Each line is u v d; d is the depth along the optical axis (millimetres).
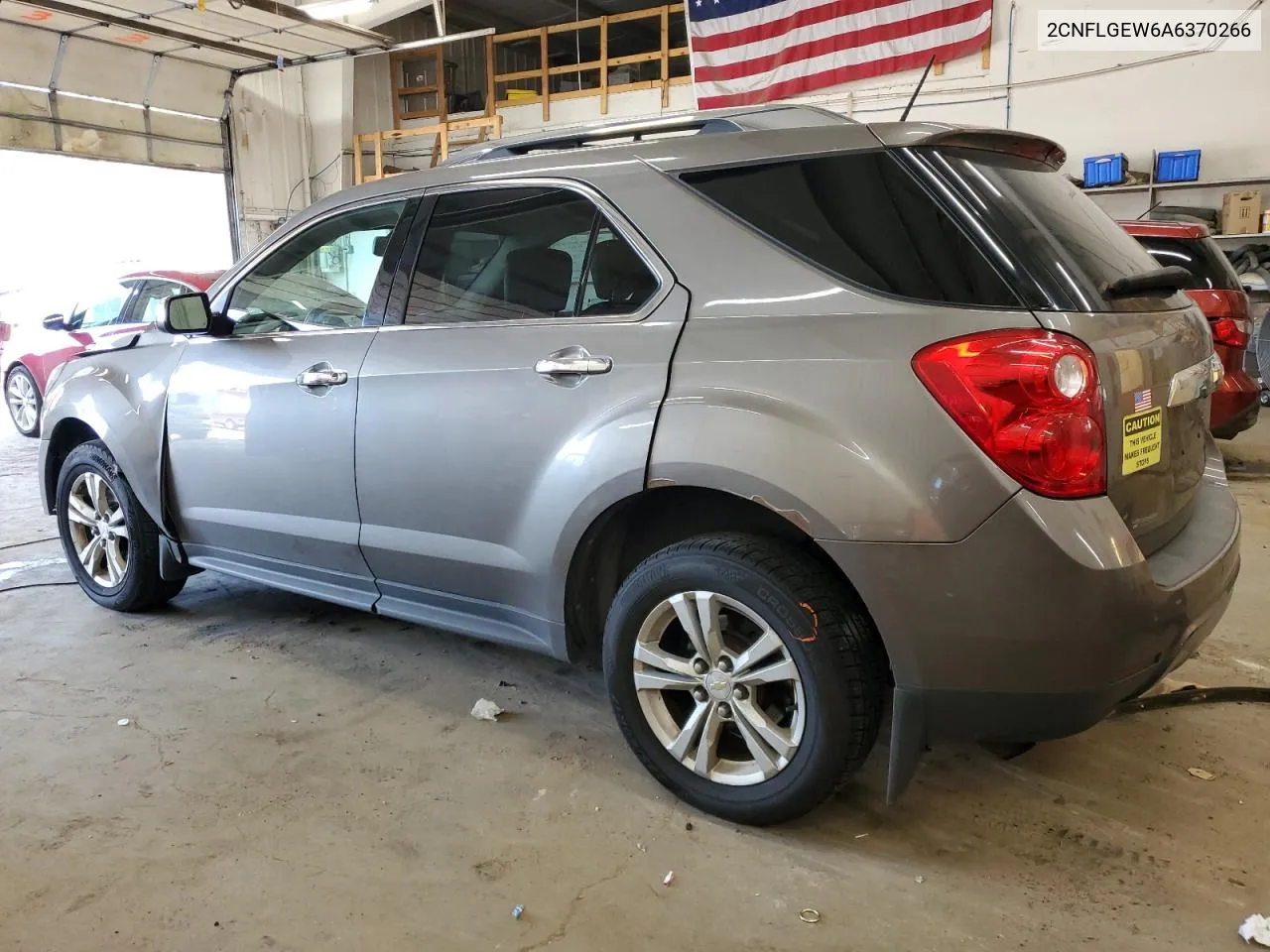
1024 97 9758
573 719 2789
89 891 2000
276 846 2154
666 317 2189
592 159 2434
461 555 2592
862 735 2010
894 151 2016
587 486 2248
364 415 2734
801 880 2018
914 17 9898
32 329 8469
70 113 10742
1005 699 1862
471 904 1950
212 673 3127
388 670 3148
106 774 2473
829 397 1914
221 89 12367
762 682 2102
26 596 3945
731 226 2152
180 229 12312
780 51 10602
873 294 1943
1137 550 1798
